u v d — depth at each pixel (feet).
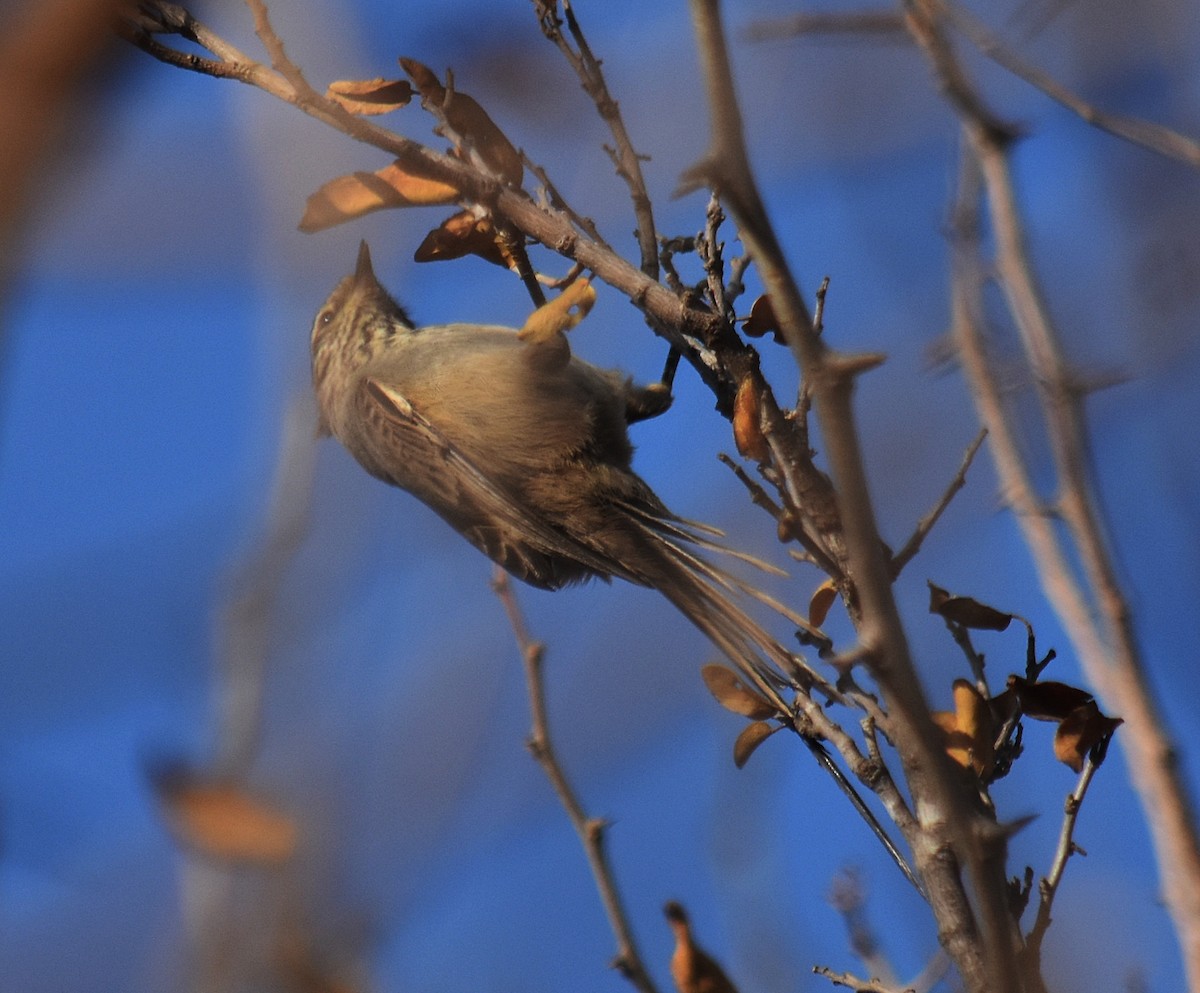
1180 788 14.23
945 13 18.89
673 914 20.71
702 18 13.83
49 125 9.58
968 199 18.22
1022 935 18.72
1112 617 14.98
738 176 13.71
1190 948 13.67
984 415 16.80
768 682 22.22
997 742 20.65
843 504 13.92
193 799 13.23
